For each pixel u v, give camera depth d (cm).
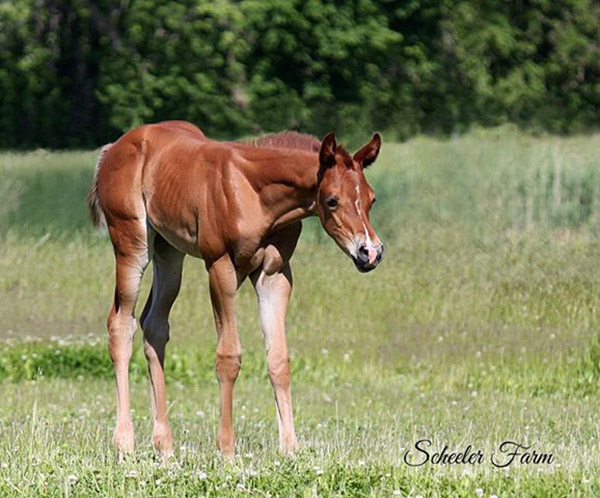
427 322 3014
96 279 3528
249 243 1742
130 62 7631
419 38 8194
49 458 1659
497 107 8300
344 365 2723
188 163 1820
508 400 2402
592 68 8762
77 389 2567
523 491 1491
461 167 4756
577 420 2155
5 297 3328
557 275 3225
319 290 3209
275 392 1789
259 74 7675
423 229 3884
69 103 7931
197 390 2584
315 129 7750
